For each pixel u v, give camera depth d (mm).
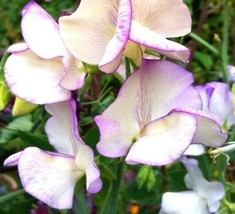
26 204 321
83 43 203
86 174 214
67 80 206
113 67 198
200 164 297
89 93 350
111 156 203
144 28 199
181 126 196
